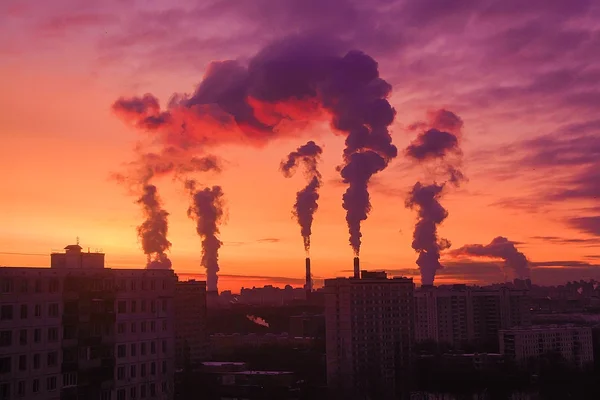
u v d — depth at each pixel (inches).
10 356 4904.0
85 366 5393.7
